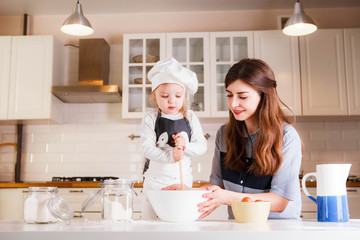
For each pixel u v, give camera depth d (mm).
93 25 4012
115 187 1148
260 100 1434
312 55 3525
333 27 3926
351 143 3705
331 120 3711
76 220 1161
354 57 3518
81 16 2953
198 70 3562
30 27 4012
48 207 1012
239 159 1483
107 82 3762
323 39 3549
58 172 3723
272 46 3547
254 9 3955
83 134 3779
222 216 2766
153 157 1608
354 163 3682
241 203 1080
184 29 3973
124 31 3994
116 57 3902
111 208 1128
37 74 3539
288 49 3533
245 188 1464
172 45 3598
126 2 3795
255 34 3576
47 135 3785
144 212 1662
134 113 3475
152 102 3426
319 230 814
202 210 1145
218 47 3594
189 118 1778
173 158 1446
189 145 1635
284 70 3506
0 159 3768
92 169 3721
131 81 3557
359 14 3938
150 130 1723
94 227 914
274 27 3928
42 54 3578
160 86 1604
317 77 3494
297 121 3738
